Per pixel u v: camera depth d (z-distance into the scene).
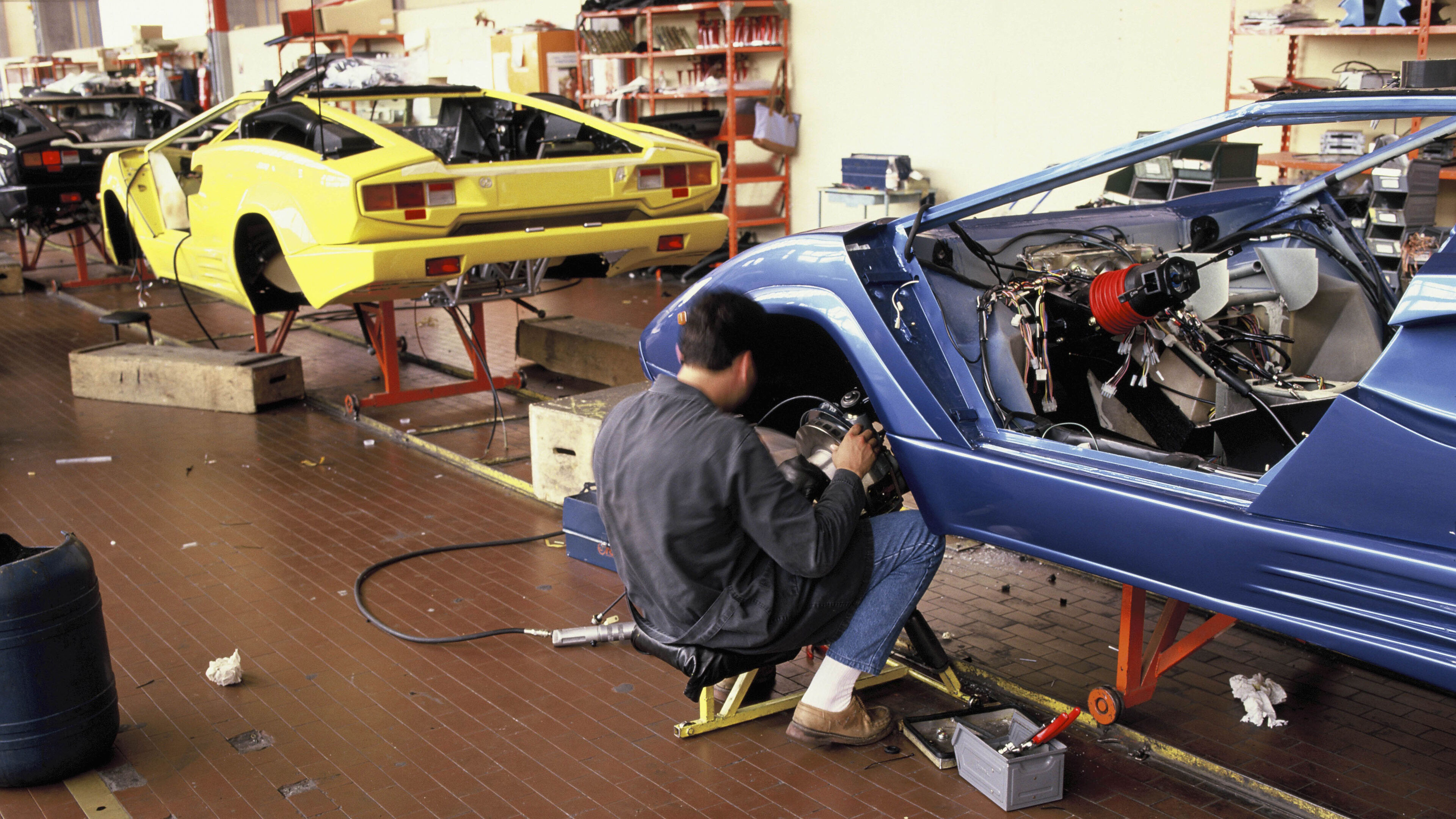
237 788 2.83
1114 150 2.61
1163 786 2.76
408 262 5.13
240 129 6.36
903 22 9.34
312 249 5.31
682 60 11.45
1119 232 3.51
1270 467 2.99
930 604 3.89
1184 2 7.43
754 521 2.52
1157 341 3.04
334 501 5.08
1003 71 8.66
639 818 2.67
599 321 8.83
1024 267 3.23
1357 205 6.19
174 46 19.89
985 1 8.67
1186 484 2.43
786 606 2.64
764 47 10.11
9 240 15.78
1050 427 2.94
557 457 4.85
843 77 10.00
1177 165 6.63
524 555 4.40
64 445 6.02
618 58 11.22
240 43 17.89
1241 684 3.14
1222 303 3.27
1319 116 2.36
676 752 2.97
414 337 8.64
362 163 5.05
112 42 24.19
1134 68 7.80
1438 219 6.51
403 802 2.75
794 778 2.84
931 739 2.97
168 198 7.37
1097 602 3.90
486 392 6.97
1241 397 3.18
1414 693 3.21
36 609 2.73
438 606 3.93
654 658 3.53
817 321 3.05
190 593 4.07
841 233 3.04
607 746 3.01
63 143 9.99
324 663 3.51
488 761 2.94
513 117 6.80
